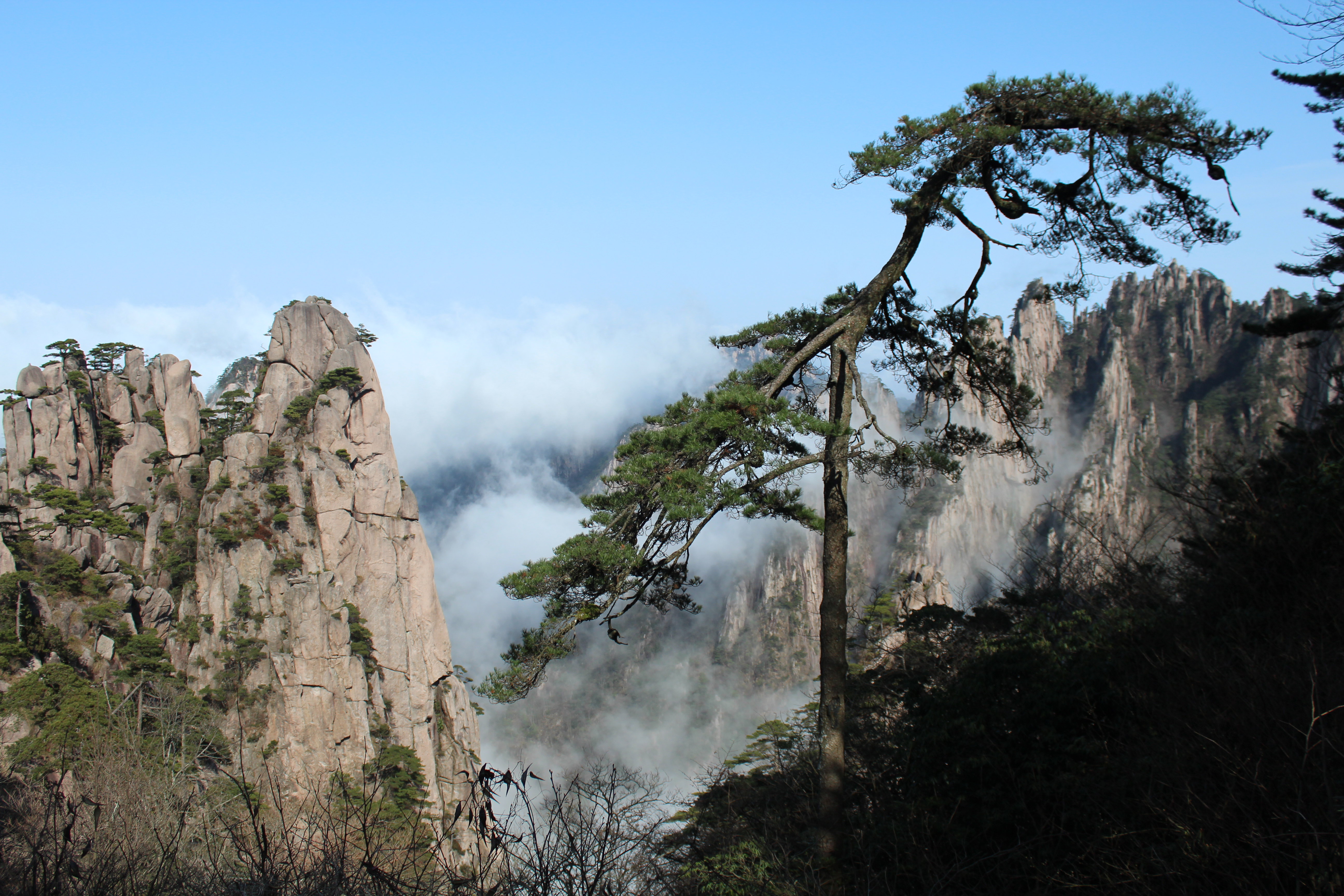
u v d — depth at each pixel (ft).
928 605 73.00
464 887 17.10
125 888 16.98
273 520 233.55
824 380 43.91
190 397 260.42
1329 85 61.31
